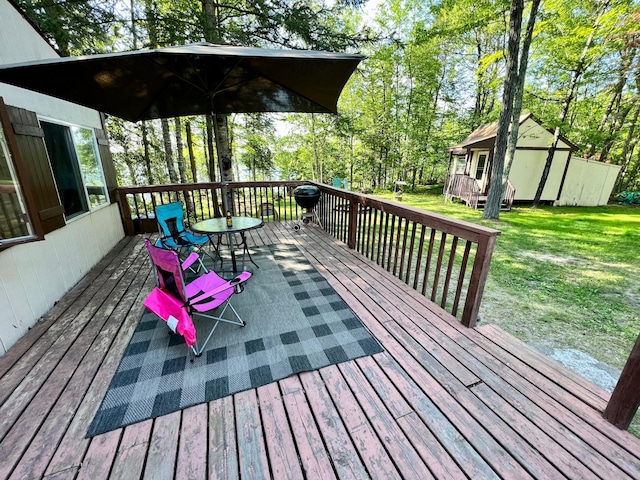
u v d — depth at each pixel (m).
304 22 5.23
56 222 2.80
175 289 1.83
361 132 14.22
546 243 6.16
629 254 5.42
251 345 2.04
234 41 5.48
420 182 19.20
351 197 4.10
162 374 1.76
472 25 7.69
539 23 7.98
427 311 2.49
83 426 1.41
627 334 2.88
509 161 8.45
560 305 3.47
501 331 2.19
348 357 1.91
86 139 3.97
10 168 1.84
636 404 1.30
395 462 1.25
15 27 2.70
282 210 9.11
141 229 5.14
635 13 7.40
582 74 9.42
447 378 1.72
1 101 1.75
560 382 1.68
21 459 1.25
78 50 5.45
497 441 1.34
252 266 3.54
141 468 1.22
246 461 1.25
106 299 2.71
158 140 10.77
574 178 11.55
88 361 1.87
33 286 2.35
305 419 1.46
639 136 14.83
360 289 2.91
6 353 1.94
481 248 2.07
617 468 1.21
